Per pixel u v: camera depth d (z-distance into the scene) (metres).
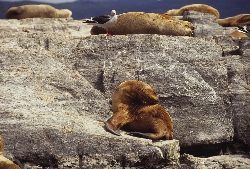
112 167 37.12
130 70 48.66
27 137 37.31
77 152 37.19
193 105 48.53
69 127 38.41
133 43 50.84
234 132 49.50
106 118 44.25
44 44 50.66
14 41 50.56
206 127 48.38
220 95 49.88
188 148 48.41
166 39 51.75
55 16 97.56
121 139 37.59
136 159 37.22
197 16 68.06
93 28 60.59
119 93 40.81
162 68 49.25
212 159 42.84
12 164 31.47
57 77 46.31
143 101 40.34
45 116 39.88
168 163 38.59
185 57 50.88
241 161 43.12
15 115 39.12
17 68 46.00
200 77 49.91
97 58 49.88
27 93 43.34
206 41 53.09
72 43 51.12
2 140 34.97
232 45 54.59
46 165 37.09
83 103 44.72
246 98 49.88
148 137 38.91
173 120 47.84
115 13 52.47
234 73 51.03
